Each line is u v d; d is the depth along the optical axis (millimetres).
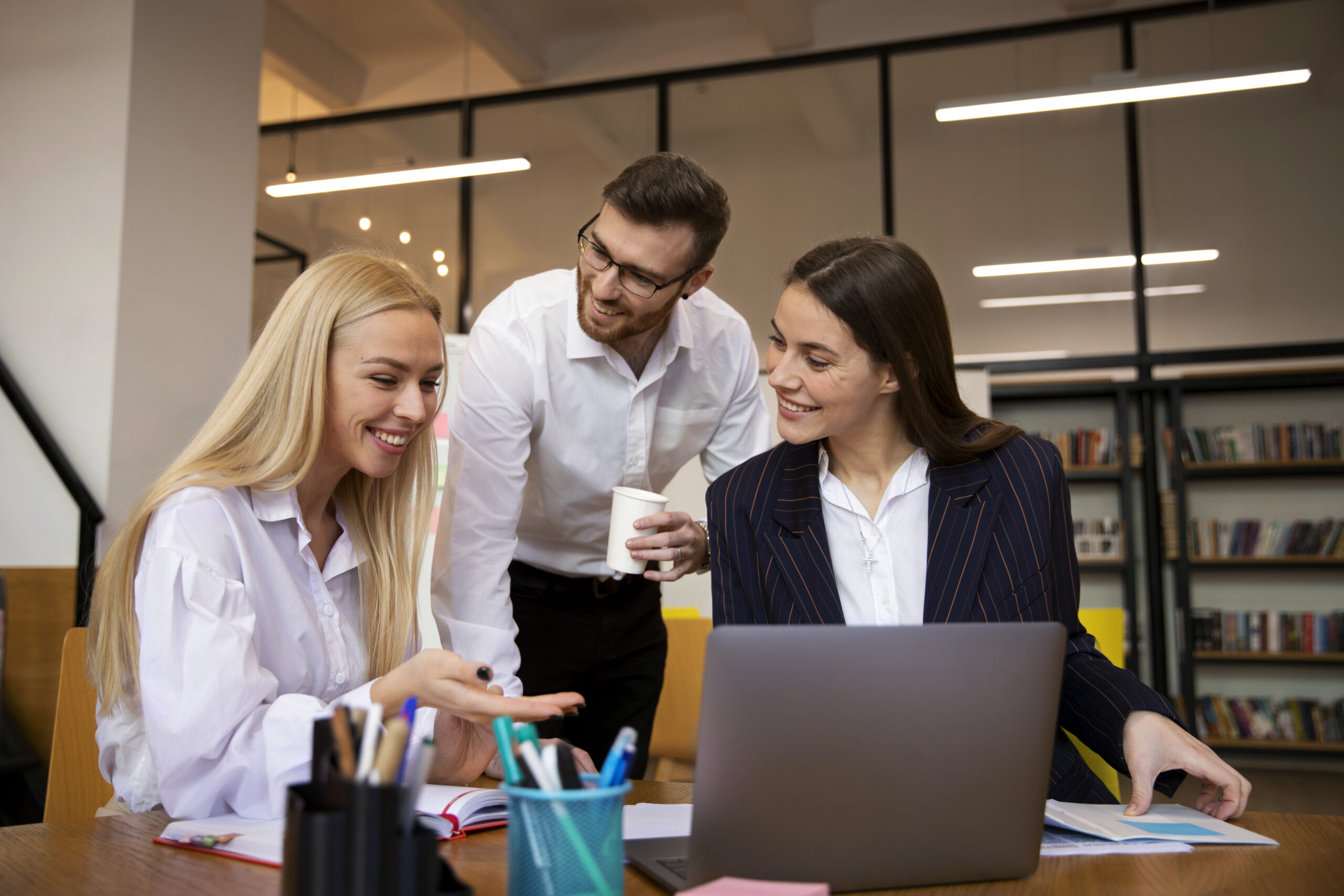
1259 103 5406
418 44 6363
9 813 3191
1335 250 5289
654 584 1983
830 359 1295
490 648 1605
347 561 1339
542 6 5965
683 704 2453
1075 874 854
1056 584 1312
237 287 4344
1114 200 5496
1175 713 1134
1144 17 5445
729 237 5852
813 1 5836
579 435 1780
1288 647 5438
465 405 1691
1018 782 817
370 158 6484
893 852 794
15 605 3480
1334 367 5375
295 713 992
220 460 1179
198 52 4195
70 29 3980
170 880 796
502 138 6312
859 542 1421
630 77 6113
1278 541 5531
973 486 1352
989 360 5629
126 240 3834
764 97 5926
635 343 1754
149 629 1041
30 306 3916
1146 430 5719
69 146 3930
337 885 558
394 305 1194
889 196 5676
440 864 617
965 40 5645
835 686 764
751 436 2041
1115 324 5547
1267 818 1063
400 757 587
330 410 1193
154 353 3938
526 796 620
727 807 762
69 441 3789
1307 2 5297
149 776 1151
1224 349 5398
